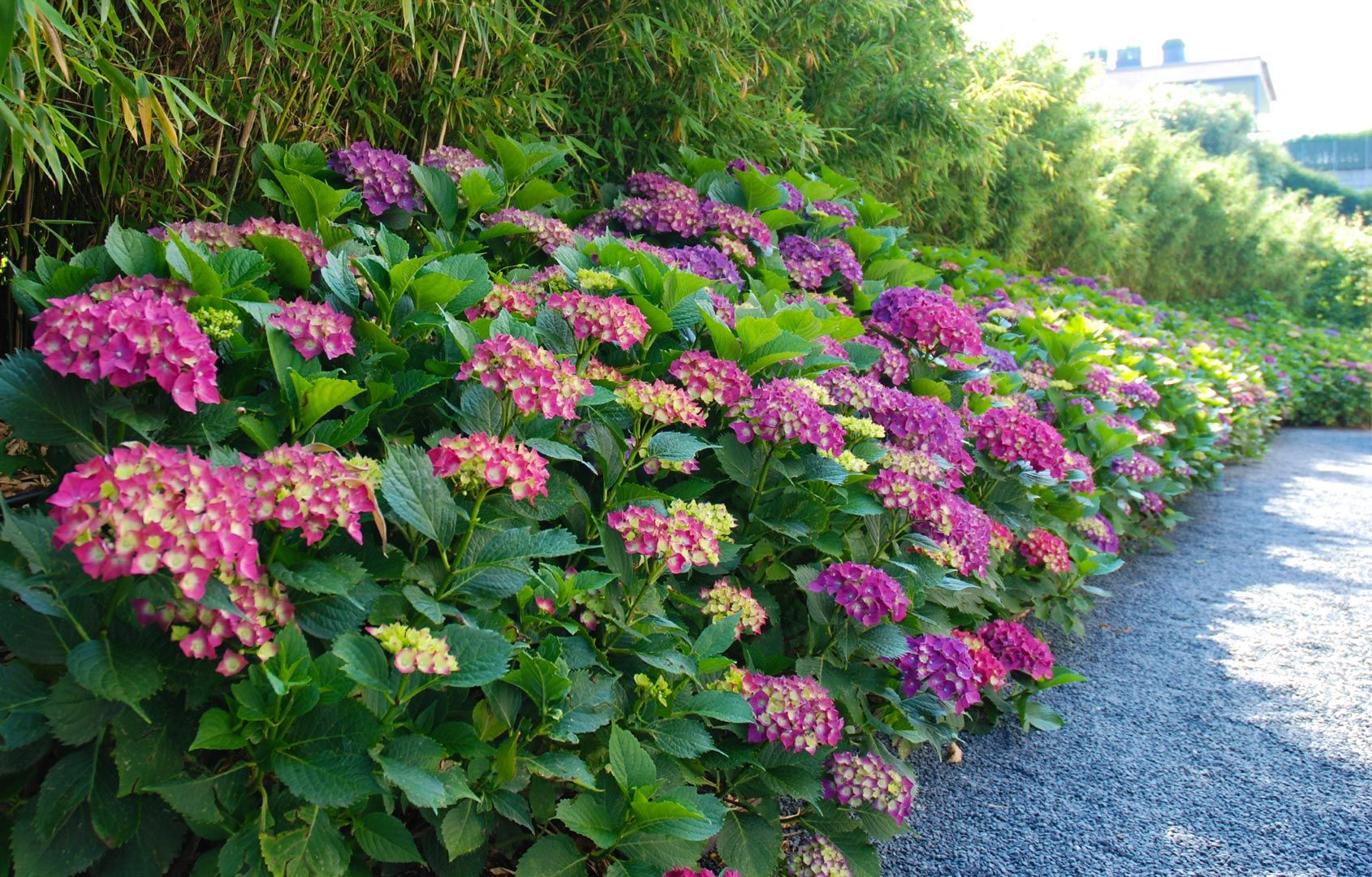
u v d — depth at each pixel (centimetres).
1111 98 1972
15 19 139
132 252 149
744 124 392
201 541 102
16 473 188
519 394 148
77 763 109
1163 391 563
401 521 144
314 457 123
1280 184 3556
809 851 183
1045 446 270
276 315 149
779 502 205
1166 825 231
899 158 584
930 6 574
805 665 200
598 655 160
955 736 225
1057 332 419
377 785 116
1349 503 641
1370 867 218
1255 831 230
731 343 214
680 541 157
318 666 120
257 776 119
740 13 342
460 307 186
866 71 518
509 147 276
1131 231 1322
